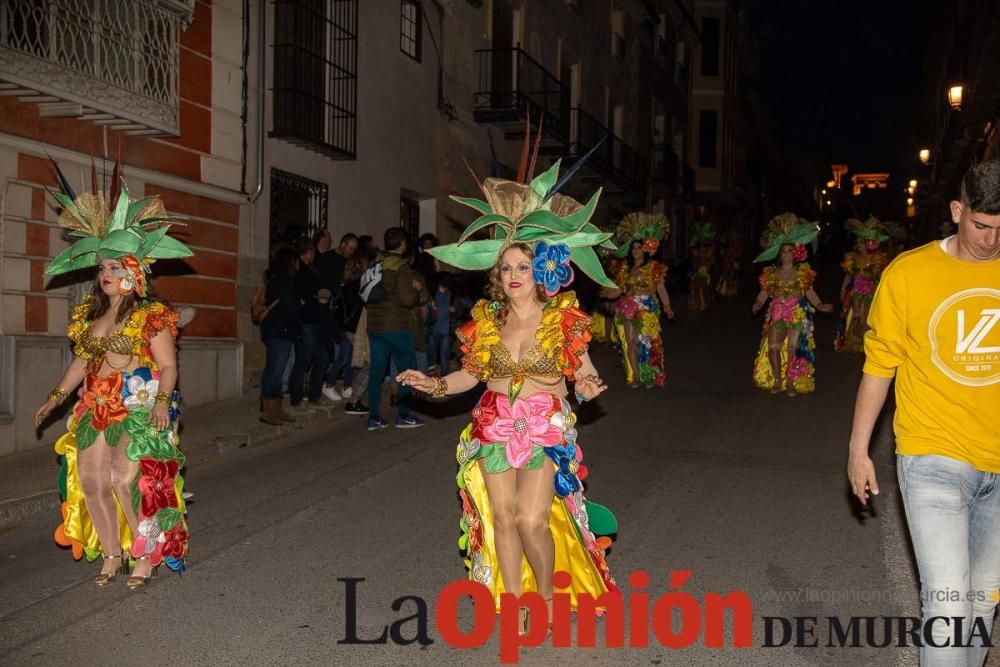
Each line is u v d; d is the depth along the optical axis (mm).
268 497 7734
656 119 38281
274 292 10227
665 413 11250
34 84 8898
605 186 29859
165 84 10820
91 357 5766
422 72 18219
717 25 44469
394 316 10219
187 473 8617
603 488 7969
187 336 11742
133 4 10297
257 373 12977
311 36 14570
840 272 41875
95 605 5414
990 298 3623
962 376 3664
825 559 6172
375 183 16453
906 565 6055
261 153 13102
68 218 5883
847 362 15523
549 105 24984
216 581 5785
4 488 7680
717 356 16469
